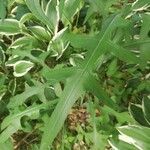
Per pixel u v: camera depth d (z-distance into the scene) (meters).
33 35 0.51
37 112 0.45
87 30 0.51
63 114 0.35
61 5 0.45
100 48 0.37
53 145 0.46
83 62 0.36
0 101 0.48
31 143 0.48
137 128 0.41
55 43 0.48
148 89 0.44
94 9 0.46
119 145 0.41
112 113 0.42
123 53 0.37
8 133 0.43
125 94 0.45
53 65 0.50
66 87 0.36
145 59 0.39
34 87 0.45
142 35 0.40
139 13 0.48
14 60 0.49
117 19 0.39
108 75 0.45
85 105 0.46
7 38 0.54
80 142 0.46
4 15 0.50
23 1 0.52
